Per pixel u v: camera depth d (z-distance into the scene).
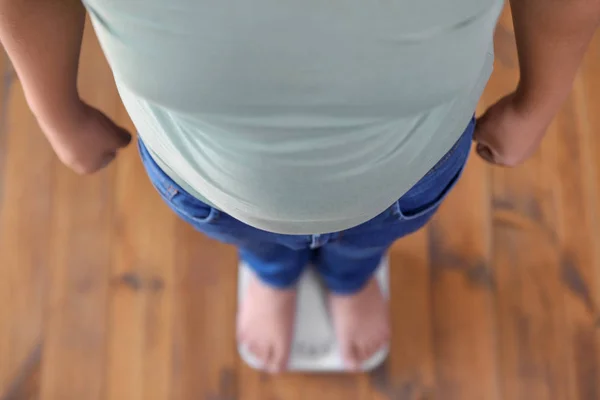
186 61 0.43
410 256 1.16
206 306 1.13
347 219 0.59
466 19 0.43
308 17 0.40
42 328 1.12
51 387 1.09
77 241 1.16
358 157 0.50
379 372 1.10
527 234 1.17
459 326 1.13
